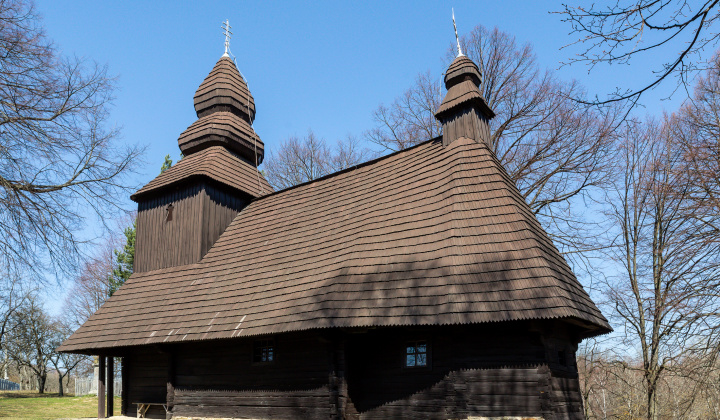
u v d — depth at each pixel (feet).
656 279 66.80
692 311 52.21
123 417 52.06
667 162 67.05
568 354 36.50
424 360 35.01
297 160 113.50
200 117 66.80
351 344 37.29
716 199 54.60
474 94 44.47
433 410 33.35
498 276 33.06
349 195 48.96
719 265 53.01
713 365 50.75
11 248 39.78
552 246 41.06
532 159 76.89
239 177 60.59
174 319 46.01
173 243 56.18
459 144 43.21
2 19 38.01
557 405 32.01
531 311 30.53
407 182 44.52
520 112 80.18
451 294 32.91
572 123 74.90
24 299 137.59
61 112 42.42
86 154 45.24
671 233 64.54
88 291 122.83
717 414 59.36
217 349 44.21
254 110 68.74
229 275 48.19
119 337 47.93
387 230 40.34
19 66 39.81
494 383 31.78
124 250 102.22
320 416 36.14
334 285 37.14
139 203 61.72
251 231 53.93
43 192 42.78
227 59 69.05
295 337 39.27
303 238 47.06
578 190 74.90
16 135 39.58
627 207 72.84
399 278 35.73
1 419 64.75
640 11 16.49
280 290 41.45
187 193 56.95
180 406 45.11
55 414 73.20
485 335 32.83
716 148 56.44
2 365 177.99
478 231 36.19
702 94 61.41
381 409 35.50
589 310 35.53
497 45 83.82
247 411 40.57
